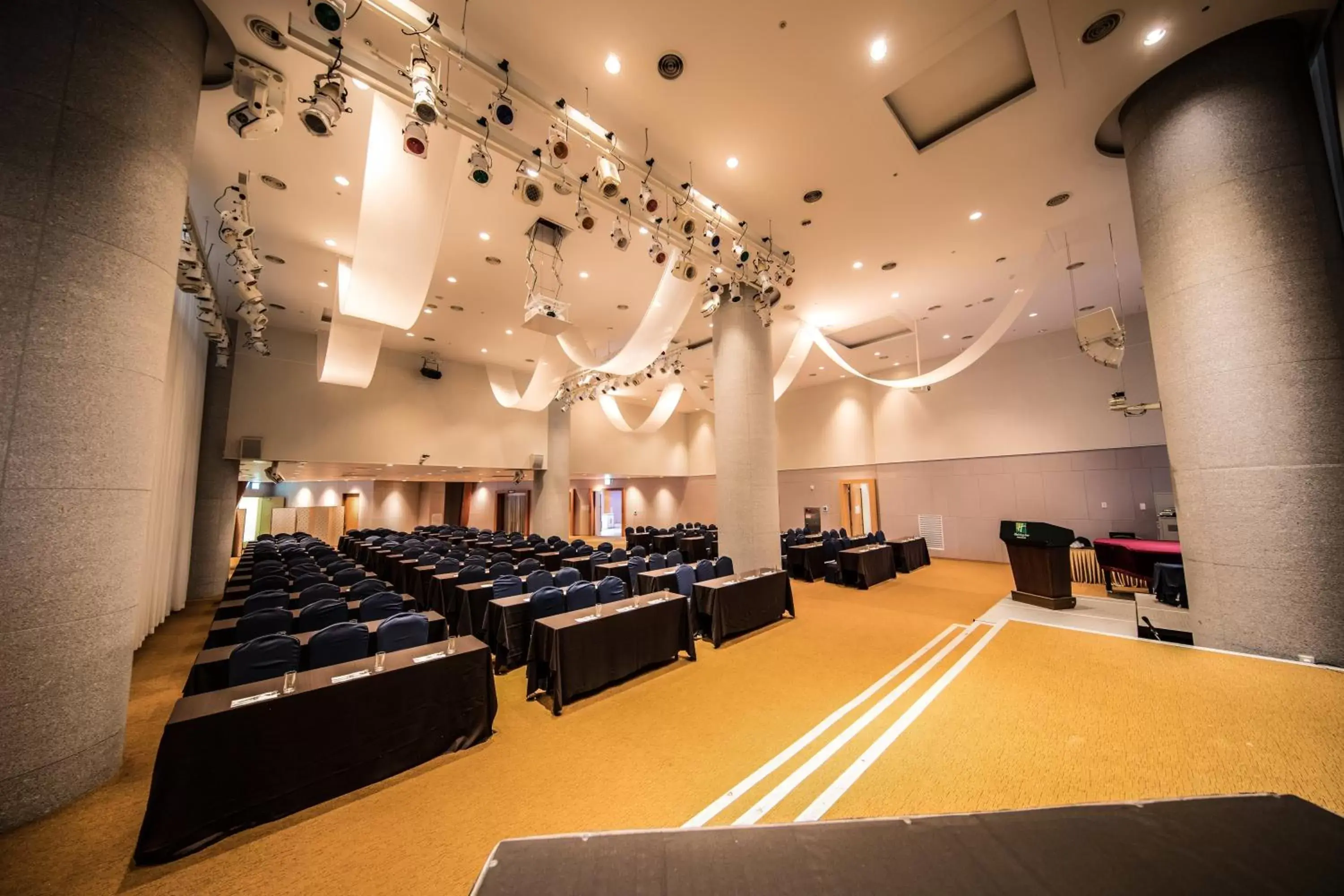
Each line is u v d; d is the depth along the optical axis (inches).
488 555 350.3
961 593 309.4
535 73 153.1
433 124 130.0
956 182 209.5
